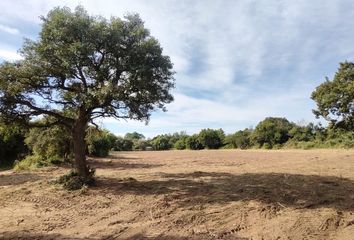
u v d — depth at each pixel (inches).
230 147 2716.5
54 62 569.0
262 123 2498.8
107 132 1513.3
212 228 360.8
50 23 553.0
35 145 1006.4
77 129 620.4
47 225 378.9
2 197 531.8
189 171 820.6
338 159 1038.4
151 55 583.2
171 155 1663.4
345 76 1378.0
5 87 553.6
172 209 438.3
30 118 626.5
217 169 858.8
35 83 587.8
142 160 1277.1
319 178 644.1
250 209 428.5
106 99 566.6
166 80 608.7
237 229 358.0
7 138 1112.8
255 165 952.9
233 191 534.3
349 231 346.6
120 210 441.7
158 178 696.4
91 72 566.9
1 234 349.4
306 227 358.9
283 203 454.3
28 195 540.4
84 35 557.3
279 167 866.1
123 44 578.6
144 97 572.1
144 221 390.3
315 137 2155.5
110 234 345.1
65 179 607.5
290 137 2337.6
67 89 610.5
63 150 1023.0
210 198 491.2
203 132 2871.6
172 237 333.4
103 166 1010.7
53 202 493.7
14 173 836.6
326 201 461.1
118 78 573.3
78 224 382.3
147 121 626.2
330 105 1381.6
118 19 580.7
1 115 583.5
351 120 1380.4
